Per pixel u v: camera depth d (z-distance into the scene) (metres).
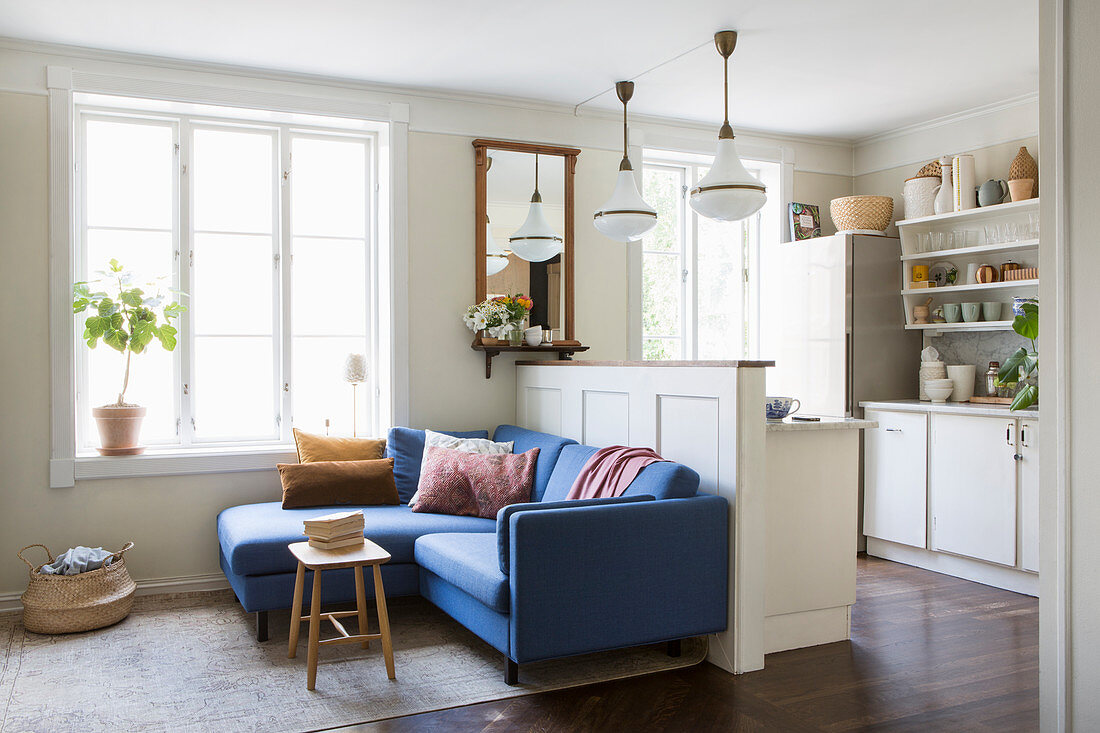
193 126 4.75
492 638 3.23
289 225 4.91
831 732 2.86
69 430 4.27
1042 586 2.44
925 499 5.04
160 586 4.44
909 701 3.12
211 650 3.61
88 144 4.57
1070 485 2.37
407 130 4.95
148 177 4.67
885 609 4.29
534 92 5.05
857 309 5.45
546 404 4.91
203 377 4.77
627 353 5.55
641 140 5.54
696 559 3.37
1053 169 2.39
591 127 5.43
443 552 3.56
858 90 5.00
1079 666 2.34
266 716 2.94
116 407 4.38
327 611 4.18
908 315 5.61
